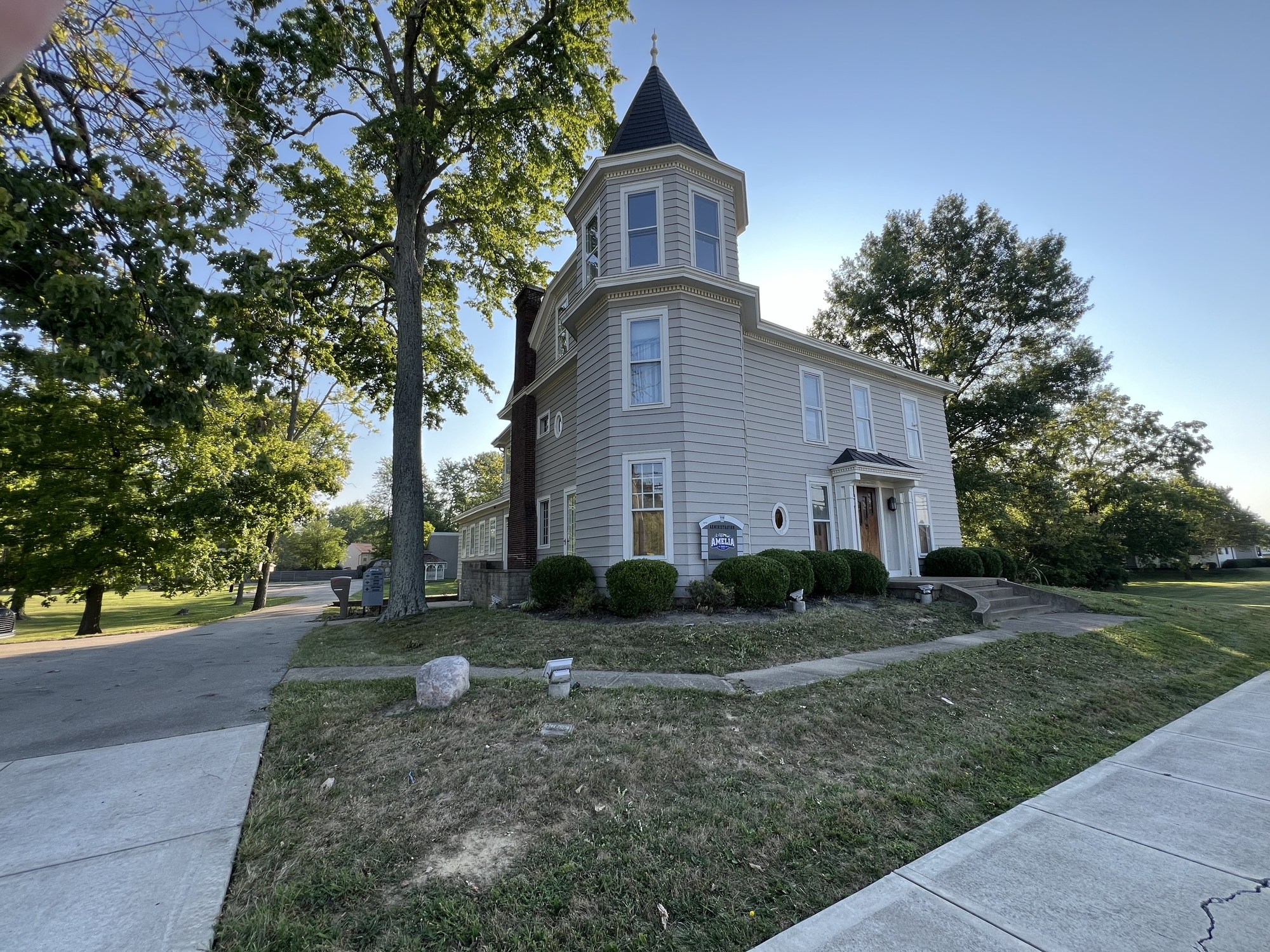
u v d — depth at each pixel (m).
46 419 12.98
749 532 11.91
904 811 3.53
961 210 26.58
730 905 2.59
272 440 19.34
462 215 16.06
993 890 2.72
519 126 13.82
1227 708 5.98
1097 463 33.84
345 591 15.77
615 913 2.51
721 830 3.19
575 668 6.77
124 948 2.27
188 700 5.98
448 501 59.12
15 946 2.27
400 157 13.85
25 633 16.94
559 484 14.24
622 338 10.97
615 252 11.23
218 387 6.23
